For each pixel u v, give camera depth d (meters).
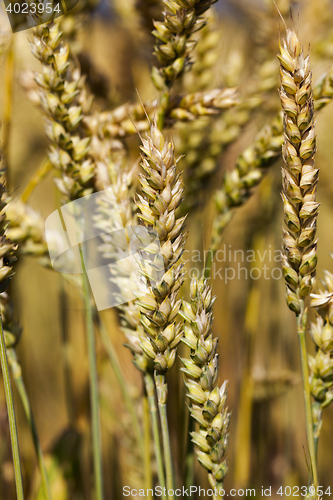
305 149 0.43
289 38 0.42
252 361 0.66
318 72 0.65
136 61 0.68
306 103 0.42
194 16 0.46
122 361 0.58
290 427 0.69
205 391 0.43
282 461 0.71
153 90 0.65
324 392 0.45
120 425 0.57
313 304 0.45
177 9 0.46
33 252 0.52
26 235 0.51
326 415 0.76
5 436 0.55
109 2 0.68
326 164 0.75
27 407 0.48
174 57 0.47
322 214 0.84
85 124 0.49
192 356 0.43
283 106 0.43
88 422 0.62
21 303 0.69
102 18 0.72
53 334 0.89
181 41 0.46
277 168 0.69
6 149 0.54
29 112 0.72
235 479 0.64
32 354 0.86
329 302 0.45
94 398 0.49
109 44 0.71
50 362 0.87
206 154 0.62
